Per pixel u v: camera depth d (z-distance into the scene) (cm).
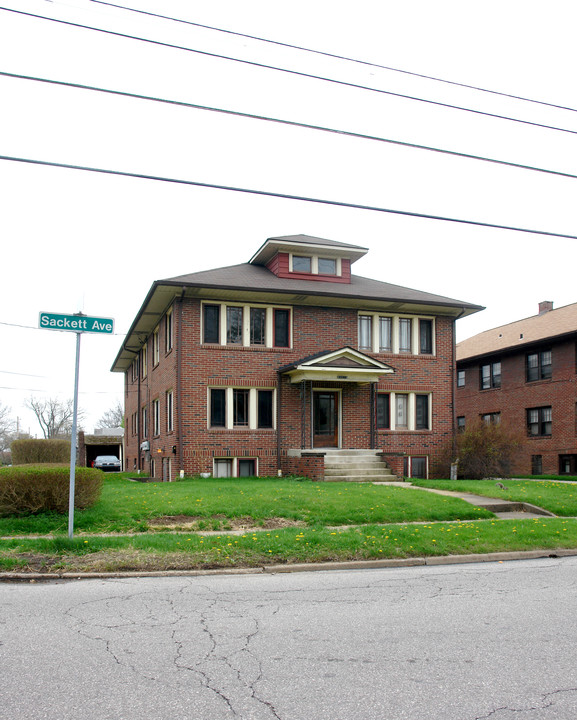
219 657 539
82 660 530
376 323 2444
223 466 2231
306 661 532
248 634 605
